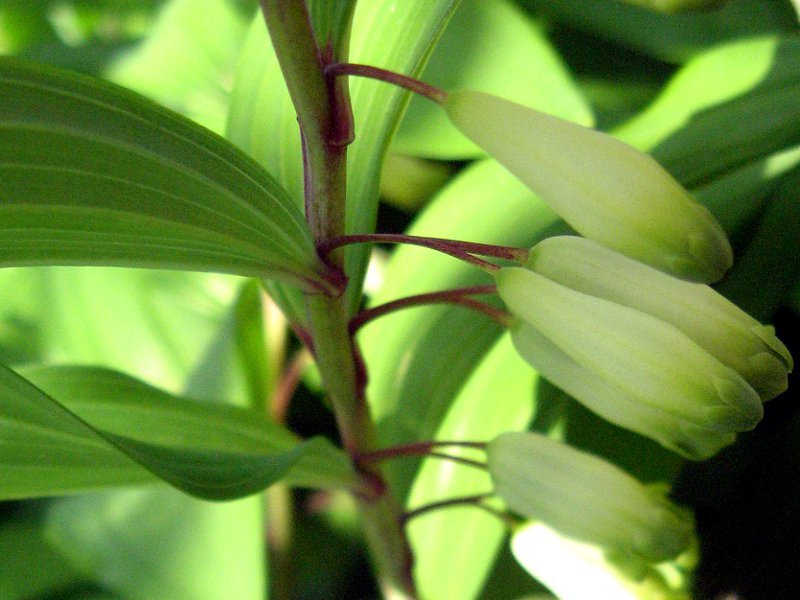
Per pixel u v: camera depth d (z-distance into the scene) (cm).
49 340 15
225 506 14
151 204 8
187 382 15
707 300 9
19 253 8
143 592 13
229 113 11
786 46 15
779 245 13
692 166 14
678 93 15
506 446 10
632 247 8
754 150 14
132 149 8
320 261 9
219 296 16
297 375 15
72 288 16
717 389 8
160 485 10
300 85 8
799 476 14
